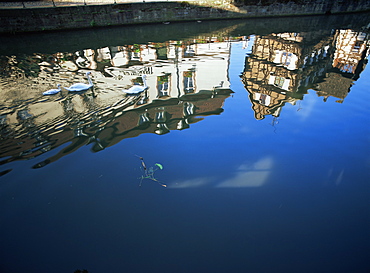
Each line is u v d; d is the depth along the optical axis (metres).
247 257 4.00
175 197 5.12
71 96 9.38
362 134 7.25
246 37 19.56
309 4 27.81
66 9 19.84
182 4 23.75
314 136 7.17
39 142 6.71
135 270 3.78
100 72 12.18
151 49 16.30
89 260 3.93
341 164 6.11
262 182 5.52
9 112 8.16
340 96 9.77
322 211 4.87
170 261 3.91
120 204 4.95
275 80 11.56
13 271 3.77
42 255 4.01
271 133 7.30
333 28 23.47
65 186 5.35
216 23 24.64
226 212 4.80
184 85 10.98
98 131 7.28
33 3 22.09
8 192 5.16
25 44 17.22
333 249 4.16
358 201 5.10
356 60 14.52
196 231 4.43
